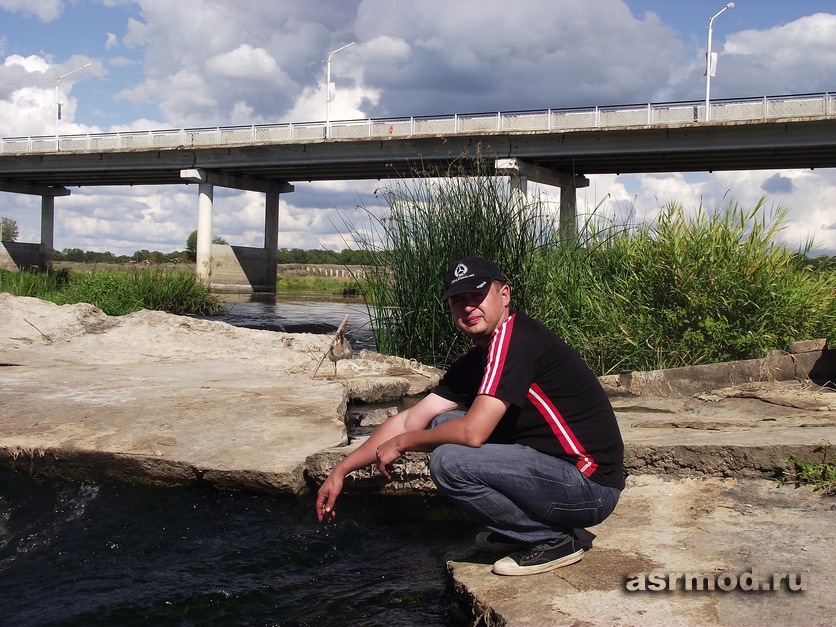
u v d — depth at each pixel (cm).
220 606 280
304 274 5222
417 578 303
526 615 237
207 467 391
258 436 436
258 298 2892
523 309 702
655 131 2548
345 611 276
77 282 1727
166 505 378
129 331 818
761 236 694
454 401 297
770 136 2431
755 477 357
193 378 617
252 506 377
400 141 2948
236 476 387
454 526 359
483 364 286
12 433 438
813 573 254
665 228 718
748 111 2422
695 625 223
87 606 278
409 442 276
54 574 306
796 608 230
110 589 292
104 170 3719
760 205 698
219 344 787
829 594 238
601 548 288
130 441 423
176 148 3412
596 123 2592
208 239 3638
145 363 707
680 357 671
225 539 340
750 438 376
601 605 239
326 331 1455
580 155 2688
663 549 283
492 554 297
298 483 390
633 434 417
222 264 3747
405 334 759
